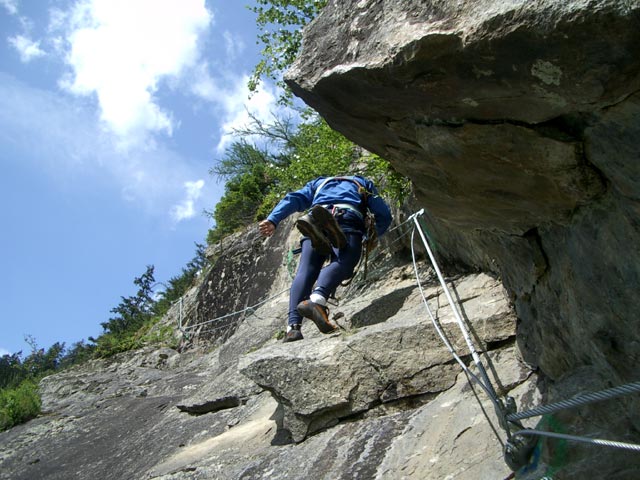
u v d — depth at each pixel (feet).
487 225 7.39
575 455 6.69
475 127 5.34
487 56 4.57
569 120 4.99
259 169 47.06
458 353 10.90
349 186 14.71
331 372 10.92
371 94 5.57
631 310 5.64
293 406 10.71
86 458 15.33
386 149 6.53
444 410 9.62
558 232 6.49
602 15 3.89
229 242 40.34
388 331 11.28
